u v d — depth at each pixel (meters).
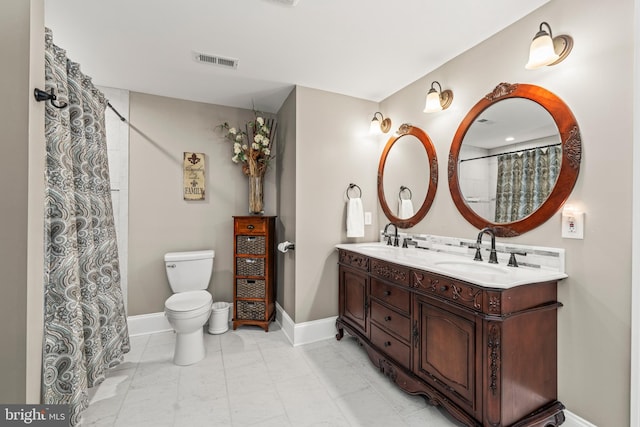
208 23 1.69
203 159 2.94
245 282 2.81
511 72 1.70
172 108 2.82
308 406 1.68
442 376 1.51
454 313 1.45
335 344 2.52
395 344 1.86
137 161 2.68
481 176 1.88
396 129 2.68
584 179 1.37
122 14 1.60
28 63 1.00
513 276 1.38
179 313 2.07
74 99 1.64
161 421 1.55
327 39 1.86
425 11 1.59
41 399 1.21
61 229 1.37
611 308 1.27
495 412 1.25
